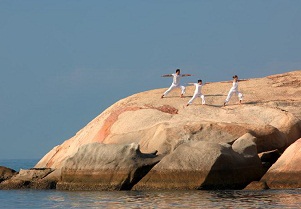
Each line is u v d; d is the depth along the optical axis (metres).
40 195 75.00
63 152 96.19
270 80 100.81
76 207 61.94
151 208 58.03
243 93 95.81
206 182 69.88
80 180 76.88
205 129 81.44
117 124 90.31
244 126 81.75
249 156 72.81
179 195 66.19
